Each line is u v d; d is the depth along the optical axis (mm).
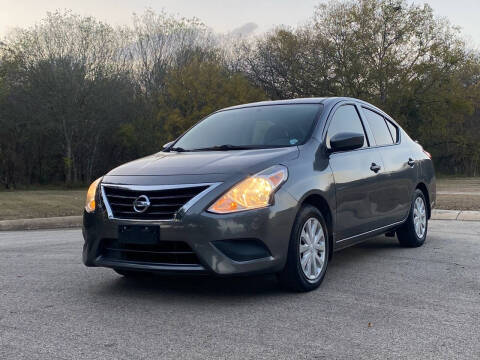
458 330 3242
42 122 34844
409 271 4980
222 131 5102
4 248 7027
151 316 3613
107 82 36531
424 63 37344
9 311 3787
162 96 37906
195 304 3904
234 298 4062
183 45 42906
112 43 37656
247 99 36375
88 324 3447
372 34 37594
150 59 42500
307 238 4223
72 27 36125
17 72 35344
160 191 3848
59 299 4117
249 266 3791
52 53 35438
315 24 39156
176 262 3840
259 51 44562
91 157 40094
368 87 37719
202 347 2975
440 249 6160
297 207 4051
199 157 4316
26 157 38875
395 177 5703
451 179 36094
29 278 4918
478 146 44125
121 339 3135
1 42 35594
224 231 3711
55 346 3027
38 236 8617
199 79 35938
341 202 4645
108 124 37281
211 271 3707
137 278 4840
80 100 35812
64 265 5559
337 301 3939
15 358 2844
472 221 9242
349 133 4652
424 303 3861
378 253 5984
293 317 3539
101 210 4047
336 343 3020
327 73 38594
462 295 4082
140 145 39094
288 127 4812
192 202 3746
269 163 4062
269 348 2947
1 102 34906
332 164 4629
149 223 3811
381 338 3102
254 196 3824
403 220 5984
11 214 12172
